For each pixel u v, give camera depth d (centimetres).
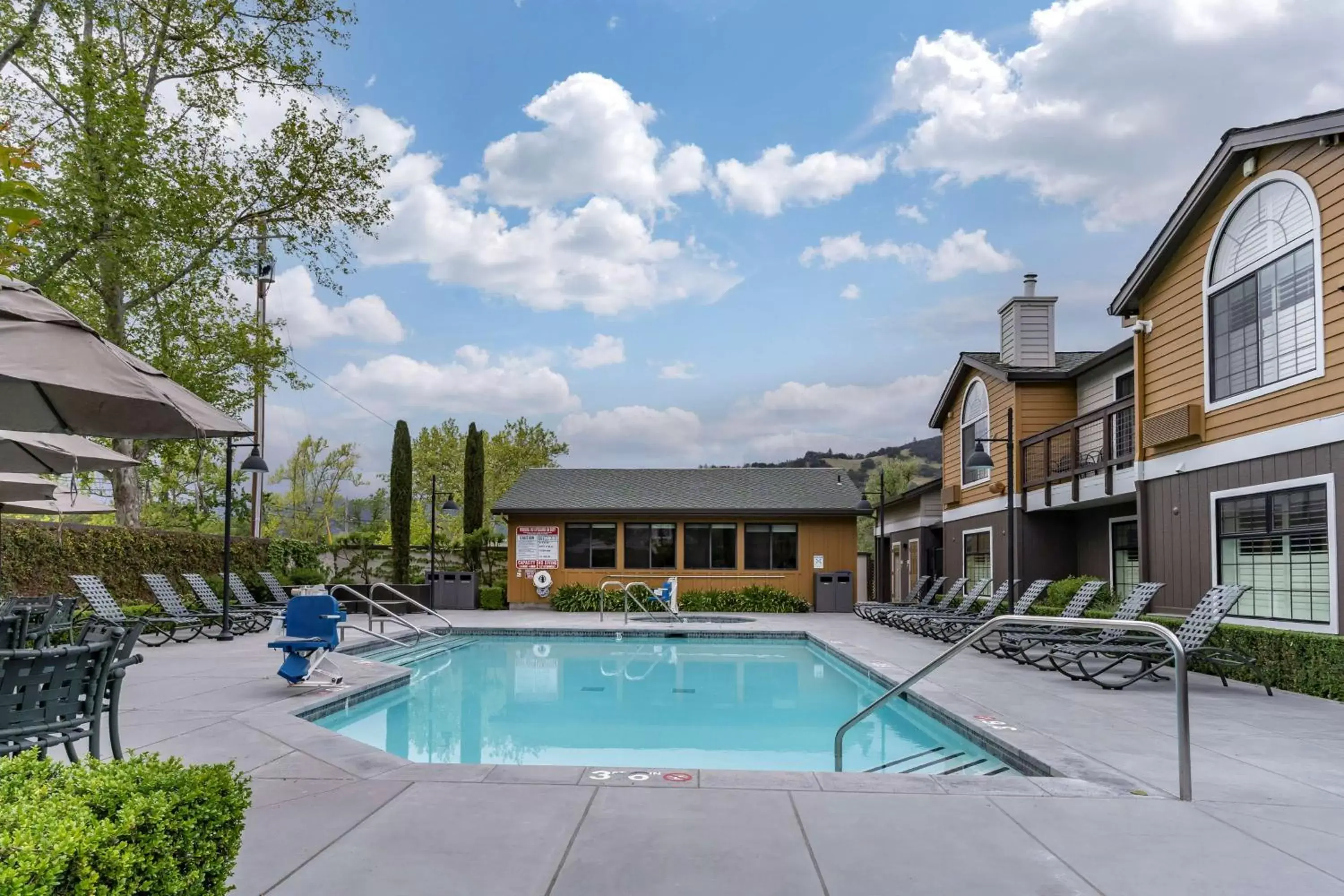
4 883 172
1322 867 343
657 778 473
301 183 1722
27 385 312
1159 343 1181
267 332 1802
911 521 2653
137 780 241
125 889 202
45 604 800
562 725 868
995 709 729
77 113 1437
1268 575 948
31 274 1422
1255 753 554
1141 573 1194
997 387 1781
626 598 1853
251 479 2114
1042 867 341
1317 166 874
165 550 1609
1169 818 406
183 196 1524
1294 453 898
